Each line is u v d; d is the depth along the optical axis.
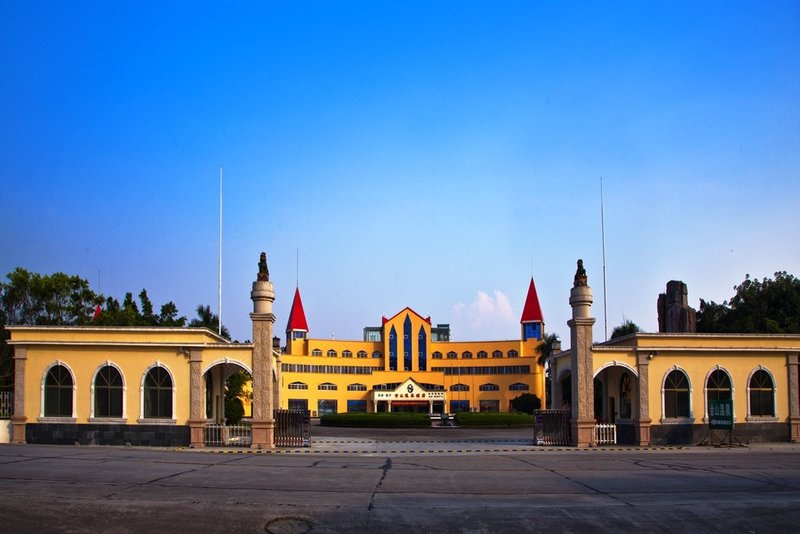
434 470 24.11
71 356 34.22
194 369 34.00
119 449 30.36
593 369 35.56
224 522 15.60
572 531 15.72
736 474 23.50
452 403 115.12
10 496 17.05
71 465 22.66
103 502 16.83
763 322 62.25
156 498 17.45
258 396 33.88
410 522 15.91
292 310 118.75
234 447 33.66
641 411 35.72
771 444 36.06
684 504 18.11
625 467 25.47
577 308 35.72
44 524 14.98
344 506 17.12
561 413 36.28
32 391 34.06
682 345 36.41
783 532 15.97
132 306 65.88
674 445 35.47
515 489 20.12
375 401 107.69
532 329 118.31
